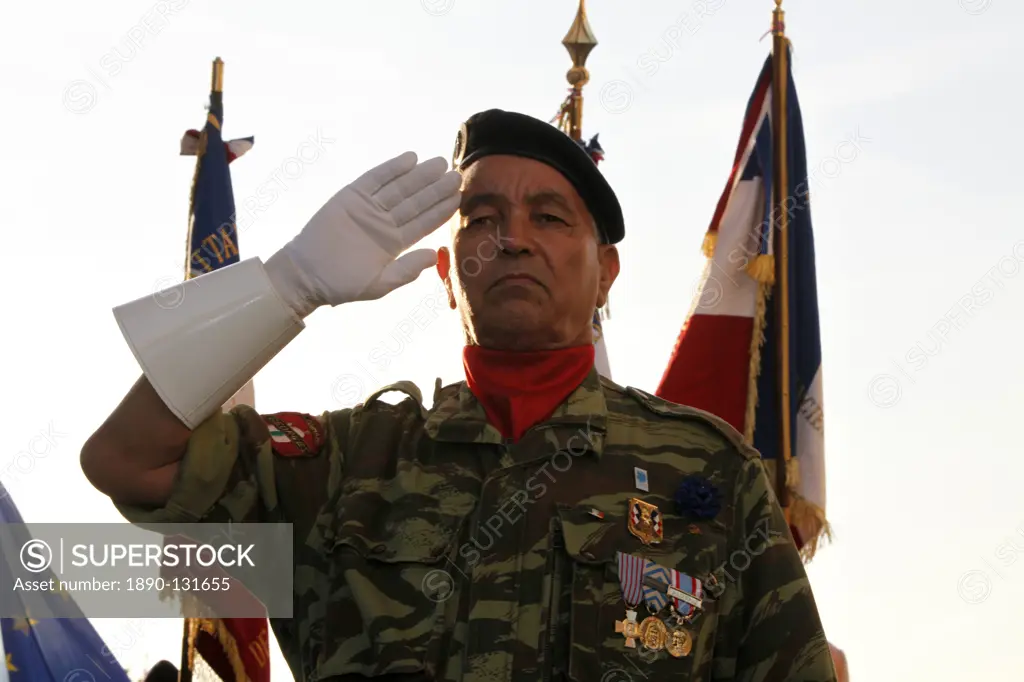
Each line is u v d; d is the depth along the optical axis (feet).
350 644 17.12
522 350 18.52
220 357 17.34
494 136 18.85
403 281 17.69
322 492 18.34
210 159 30.17
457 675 16.89
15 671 26.78
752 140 33.81
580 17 30.89
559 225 18.56
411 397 19.07
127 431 17.42
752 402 32.55
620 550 17.46
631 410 18.92
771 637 17.58
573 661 16.79
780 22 33.94
